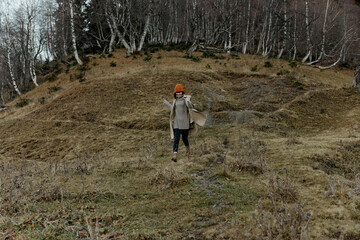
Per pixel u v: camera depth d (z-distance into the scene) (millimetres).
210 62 28484
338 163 6242
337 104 14766
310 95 15586
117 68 27531
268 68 25094
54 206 4227
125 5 41031
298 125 12211
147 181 5422
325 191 4133
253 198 4137
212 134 11344
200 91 17812
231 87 19656
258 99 16609
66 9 41031
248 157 6363
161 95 17438
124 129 13477
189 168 6188
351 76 31266
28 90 34875
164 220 3600
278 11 39500
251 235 2928
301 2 40781
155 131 12852
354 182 4586
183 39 50062
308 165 5809
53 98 20172
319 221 3166
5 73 40656
